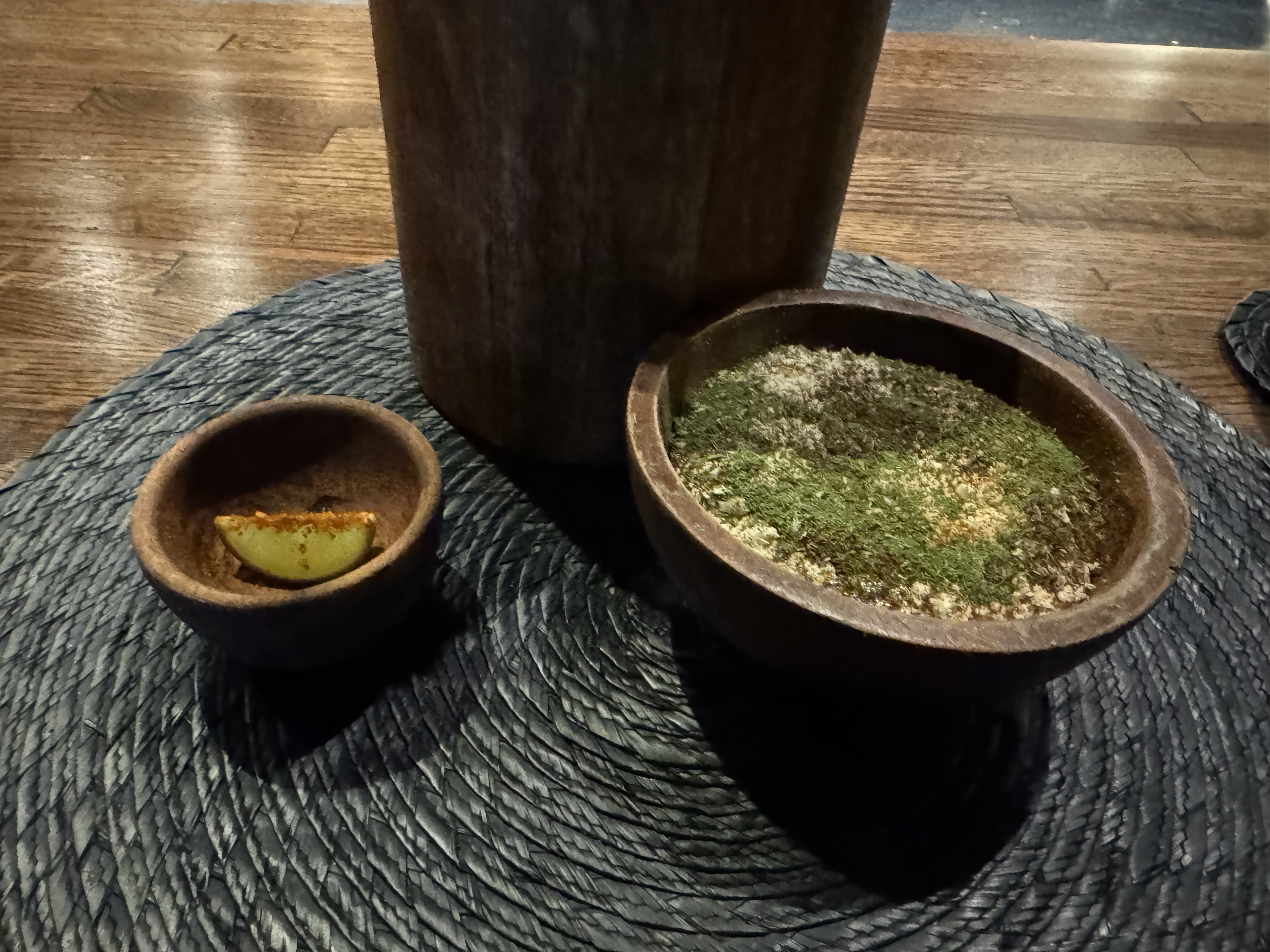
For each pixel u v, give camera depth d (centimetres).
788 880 25
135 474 33
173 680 28
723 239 31
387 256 46
